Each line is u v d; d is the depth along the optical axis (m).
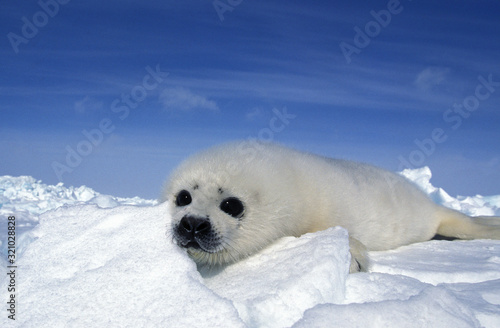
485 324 2.35
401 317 2.26
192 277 2.58
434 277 3.14
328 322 2.21
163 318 2.35
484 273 3.21
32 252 3.13
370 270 3.30
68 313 2.52
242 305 2.41
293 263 2.80
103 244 3.07
